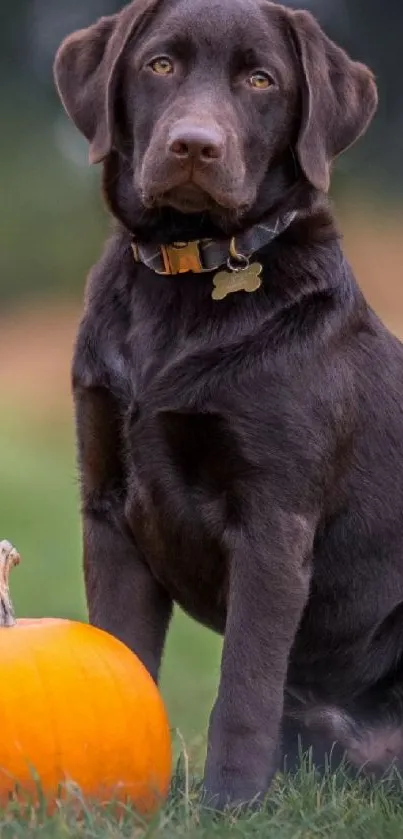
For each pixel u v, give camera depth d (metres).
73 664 7.21
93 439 8.48
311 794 7.73
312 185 8.39
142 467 8.30
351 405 8.38
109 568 8.67
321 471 8.17
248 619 7.98
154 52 8.33
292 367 8.05
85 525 8.72
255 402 7.97
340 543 8.69
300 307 8.18
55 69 8.80
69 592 18.91
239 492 8.07
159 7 8.52
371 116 8.79
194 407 8.02
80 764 7.06
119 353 8.30
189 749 9.90
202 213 8.16
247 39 8.30
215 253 8.21
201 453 8.12
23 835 6.43
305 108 8.42
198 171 7.86
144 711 7.36
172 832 6.67
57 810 6.84
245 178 8.15
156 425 8.15
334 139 8.56
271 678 7.94
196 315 8.16
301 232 8.37
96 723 7.14
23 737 6.96
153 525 8.42
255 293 8.16
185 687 15.25
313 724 9.05
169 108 8.14
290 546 8.04
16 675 7.05
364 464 8.62
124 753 7.21
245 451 8.00
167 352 8.18
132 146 8.48
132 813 6.90
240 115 8.22
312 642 8.99
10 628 7.27
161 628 8.88
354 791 8.06
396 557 8.90
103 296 8.48
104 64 8.49
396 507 8.80
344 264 8.56
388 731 9.09
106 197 8.62
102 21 8.74
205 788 7.77
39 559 20.89
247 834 6.79
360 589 8.84
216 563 8.38
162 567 8.58
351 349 8.46
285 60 8.43
